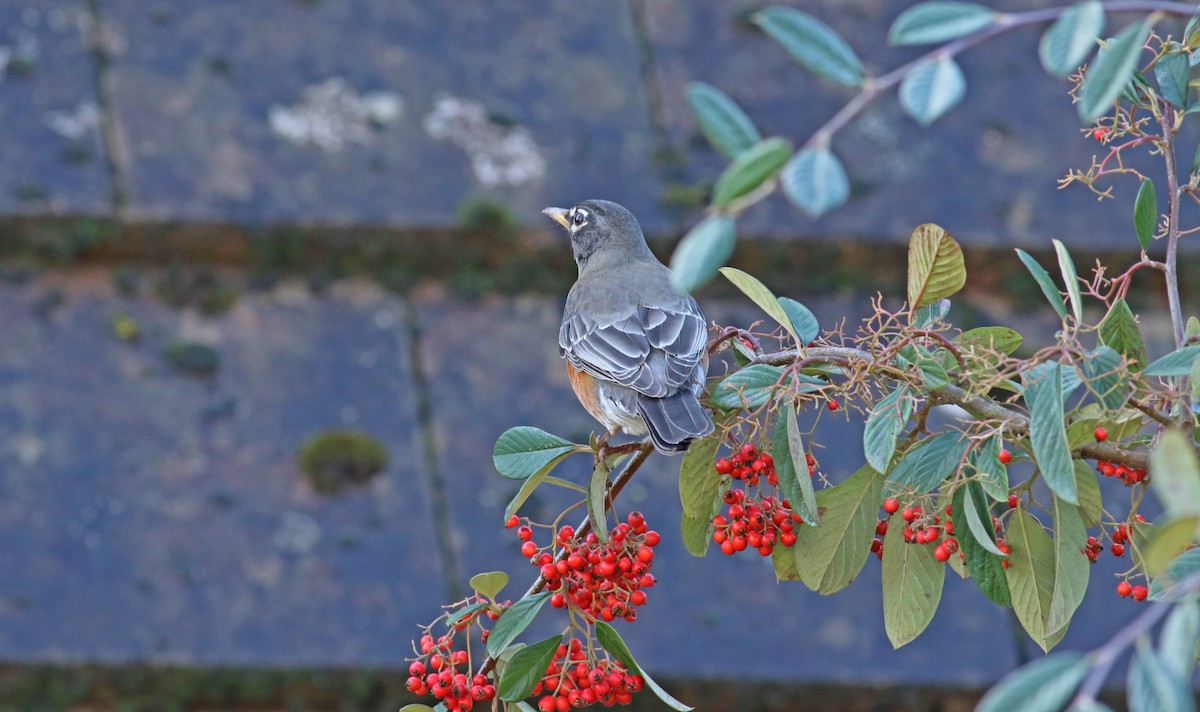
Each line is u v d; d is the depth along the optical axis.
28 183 11.70
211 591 10.08
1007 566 6.64
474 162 12.35
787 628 10.27
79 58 12.63
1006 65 13.26
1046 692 3.69
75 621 9.84
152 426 10.78
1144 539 6.47
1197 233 12.36
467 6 13.42
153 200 11.77
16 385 10.82
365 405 11.06
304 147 12.29
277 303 11.58
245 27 13.02
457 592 10.25
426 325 11.59
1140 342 6.22
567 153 12.53
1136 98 6.56
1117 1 4.67
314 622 10.02
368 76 12.80
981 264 12.05
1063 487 5.52
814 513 6.33
